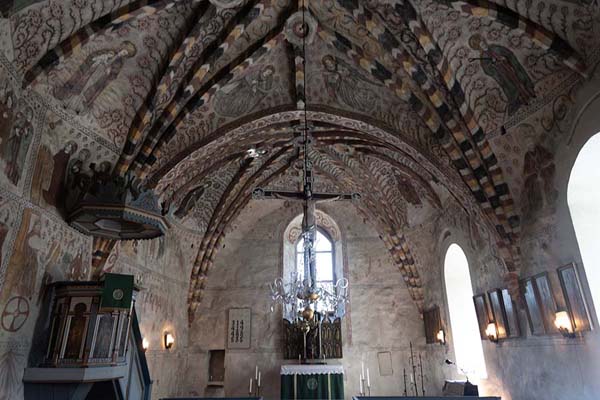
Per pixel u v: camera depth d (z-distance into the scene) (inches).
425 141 456.1
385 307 679.1
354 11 368.8
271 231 739.4
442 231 587.8
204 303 689.6
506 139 389.7
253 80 447.2
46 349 303.9
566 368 327.3
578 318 310.3
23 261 299.0
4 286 279.7
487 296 455.5
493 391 449.7
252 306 689.6
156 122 410.0
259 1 359.3
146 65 374.9
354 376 641.6
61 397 288.5
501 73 364.8
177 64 375.9
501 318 424.2
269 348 664.4
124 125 398.0
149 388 366.0
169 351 588.1
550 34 301.7
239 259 721.0
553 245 345.7
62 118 343.0
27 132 307.0
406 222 664.4
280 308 688.4
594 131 294.2
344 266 708.0
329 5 375.2
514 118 375.9
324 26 398.6
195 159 478.9
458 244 538.3
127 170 405.1
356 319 674.8
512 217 402.6
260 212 735.1
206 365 656.4
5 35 272.1
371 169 612.1
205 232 670.5
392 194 647.8
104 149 387.5
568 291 323.3
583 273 308.2
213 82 413.1
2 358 271.3
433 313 612.4
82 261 379.2
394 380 636.1
